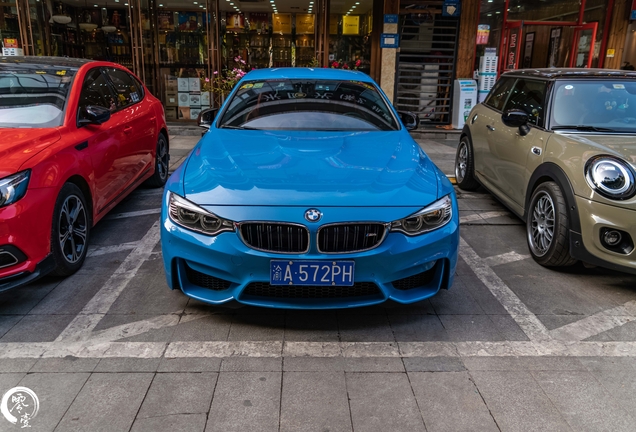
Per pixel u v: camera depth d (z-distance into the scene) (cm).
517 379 244
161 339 272
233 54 1151
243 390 231
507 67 1096
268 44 1159
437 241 273
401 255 264
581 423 215
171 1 1038
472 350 268
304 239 256
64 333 276
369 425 211
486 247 422
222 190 270
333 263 256
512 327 293
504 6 1059
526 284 351
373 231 260
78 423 208
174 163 711
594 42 1115
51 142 333
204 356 257
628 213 315
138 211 493
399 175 289
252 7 1110
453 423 213
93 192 375
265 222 254
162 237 282
